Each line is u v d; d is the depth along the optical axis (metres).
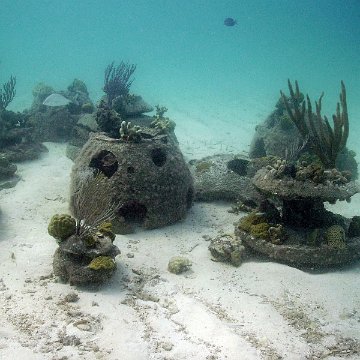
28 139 6.46
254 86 16.94
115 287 3.37
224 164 5.25
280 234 3.73
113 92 7.22
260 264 3.73
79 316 3.03
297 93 5.08
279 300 3.34
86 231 3.39
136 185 4.13
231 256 3.73
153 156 4.50
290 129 6.04
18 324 2.90
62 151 6.74
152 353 2.78
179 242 4.10
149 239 4.11
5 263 3.58
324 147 4.64
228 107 12.17
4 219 4.36
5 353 2.66
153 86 16.53
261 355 2.82
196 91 15.34
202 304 3.25
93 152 4.30
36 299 3.16
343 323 3.14
